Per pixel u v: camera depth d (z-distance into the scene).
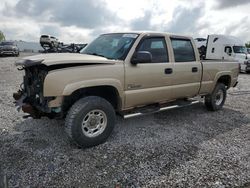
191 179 3.07
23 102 4.08
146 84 4.41
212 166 3.40
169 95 4.91
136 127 4.91
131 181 3.00
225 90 6.45
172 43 4.93
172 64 4.82
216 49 21.09
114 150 3.82
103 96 4.21
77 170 3.21
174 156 3.68
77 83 3.56
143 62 4.15
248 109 6.75
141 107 4.75
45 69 3.59
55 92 3.44
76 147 3.87
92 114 3.84
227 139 4.43
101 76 3.79
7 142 3.98
